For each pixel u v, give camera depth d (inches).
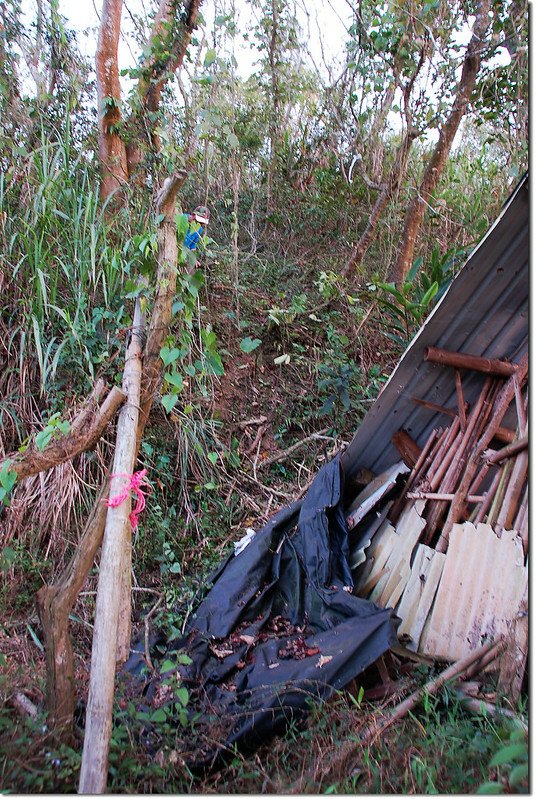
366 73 247.1
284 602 145.3
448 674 119.2
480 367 142.3
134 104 235.9
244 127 297.0
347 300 256.8
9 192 202.5
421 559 143.3
